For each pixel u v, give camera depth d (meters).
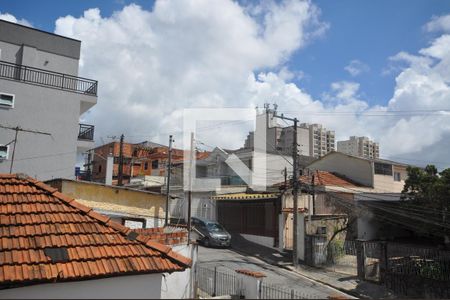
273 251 24.91
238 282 9.89
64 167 25.05
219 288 12.09
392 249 23.45
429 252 21.84
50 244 8.88
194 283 12.96
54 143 24.92
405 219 25.36
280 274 19.59
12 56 26.28
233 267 19.64
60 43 28.31
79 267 8.35
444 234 22.05
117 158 46.06
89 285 8.37
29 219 9.66
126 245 9.67
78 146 25.98
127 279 8.80
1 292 7.65
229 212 29.02
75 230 9.70
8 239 8.73
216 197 28.34
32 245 8.71
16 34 26.64
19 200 10.43
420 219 22.56
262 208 26.92
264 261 22.44
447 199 20.78
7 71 25.62
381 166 35.12
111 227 10.35
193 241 13.77
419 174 23.81
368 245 19.97
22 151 23.83
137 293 8.84
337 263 22.84
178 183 33.19
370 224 28.72
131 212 21.78
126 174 46.47
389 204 28.55
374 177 34.25
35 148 24.28
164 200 23.53
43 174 24.27
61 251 8.69
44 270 7.98
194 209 27.97
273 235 25.73
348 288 17.77
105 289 8.51
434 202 21.39
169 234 13.50
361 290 17.52
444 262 17.86
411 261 18.67
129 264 8.88
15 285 7.69
